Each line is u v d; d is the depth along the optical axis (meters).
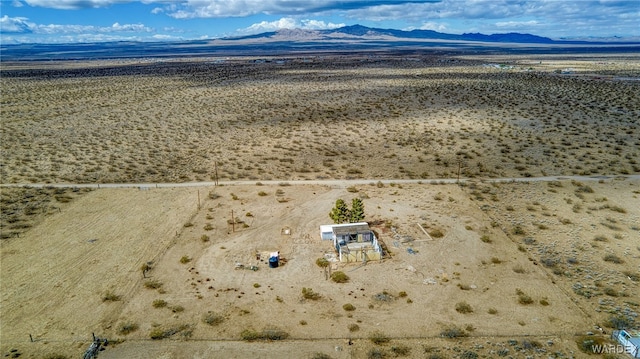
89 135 89.75
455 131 89.00
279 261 39.56
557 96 124.81
